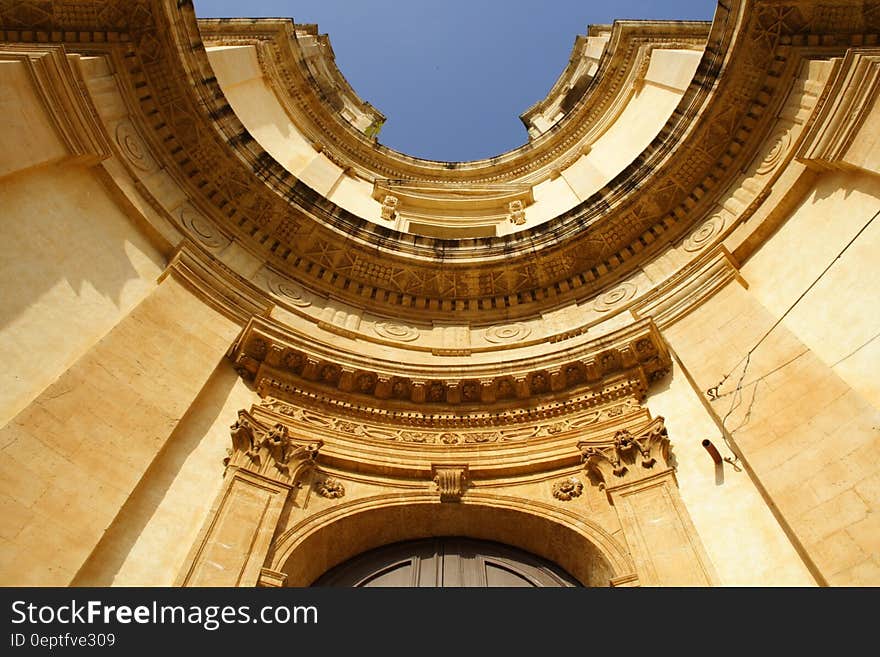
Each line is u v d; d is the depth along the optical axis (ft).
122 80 48.85
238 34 87.25
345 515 33.68
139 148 47.62
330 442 37.63
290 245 53.01
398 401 42.04
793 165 41.39
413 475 37.24
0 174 33.04
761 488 29.27
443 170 94.68
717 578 27.37
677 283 44.39
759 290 39.24
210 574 27.12
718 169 49.19
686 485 32.14
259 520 30.58
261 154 53.42
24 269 32.71
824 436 27.71
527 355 47.32
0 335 29.53
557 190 81.05
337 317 50.57
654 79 79.92
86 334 33.73
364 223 55.11
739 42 46.62
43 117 37.50
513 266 53.83
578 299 52.08
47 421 27.73
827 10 43.80
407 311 53.88
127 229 41.60
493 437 39.73
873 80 35.73
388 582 33.71
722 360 35.88
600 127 87.97
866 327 30.50
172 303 39.04
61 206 37.32
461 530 36.14
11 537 23.66
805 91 43.60
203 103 50.80
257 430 34.63
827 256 35.53
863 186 35.32
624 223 51.62
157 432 31.73
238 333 41.45
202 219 49.37
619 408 38.96
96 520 26.55
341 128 91.35
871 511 24.14
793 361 32.01
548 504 34.32
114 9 48.01
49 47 39.73
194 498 31.22
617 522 31.94
